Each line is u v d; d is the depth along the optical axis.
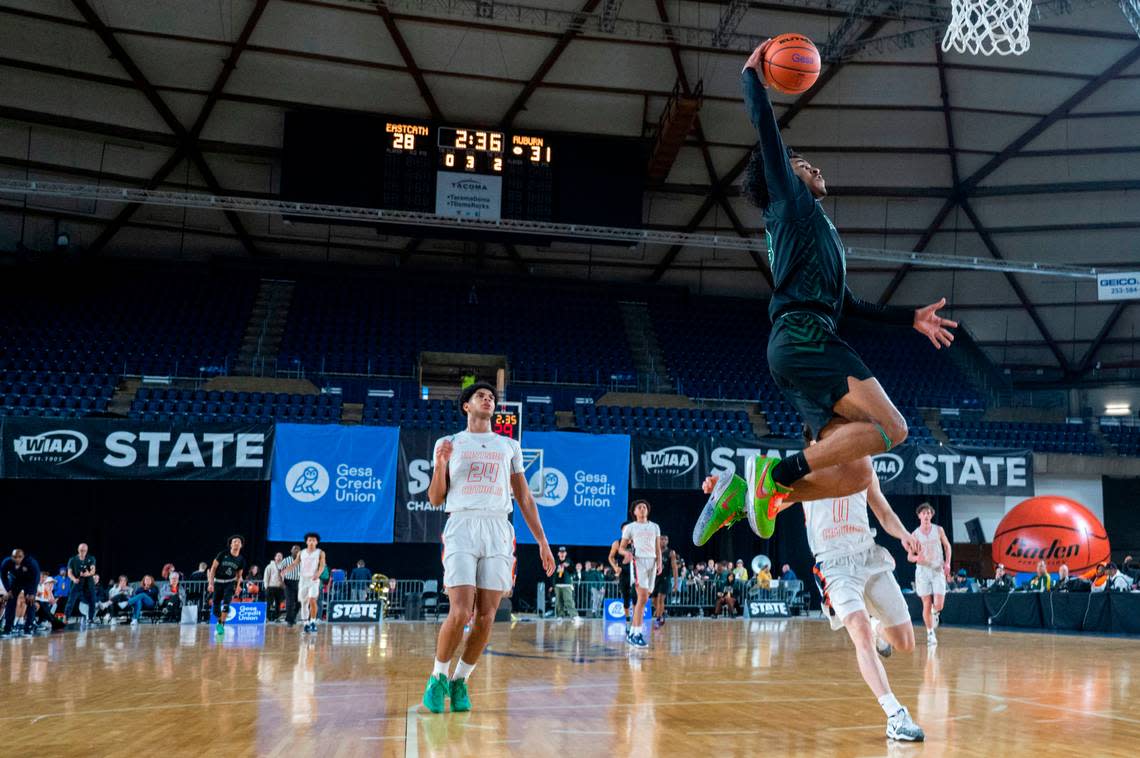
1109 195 24.88
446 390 27.17
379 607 18.14
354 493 19.39
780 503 3.62
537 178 22.80
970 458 22.19
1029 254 26.91
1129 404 28.59
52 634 13.90
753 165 4.14
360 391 24.30
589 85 22.38
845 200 26.16
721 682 6.86
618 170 23.25
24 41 20.11
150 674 7.44
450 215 22.20
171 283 26.73
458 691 5.18
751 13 20.20
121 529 20.95
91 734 4.28
